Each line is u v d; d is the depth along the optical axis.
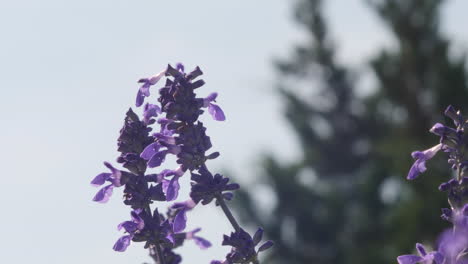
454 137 3.64
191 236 4.38
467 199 3.45
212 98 4.23
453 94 24.47
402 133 25.50
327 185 41.12
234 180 39.81
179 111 4.06
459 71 24.41
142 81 4.14
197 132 4.06
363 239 35.03
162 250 4.13
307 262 38.56
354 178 42.09
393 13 27.08
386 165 23.66
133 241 4.03
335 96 42.81
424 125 25.31
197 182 4.03
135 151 4.15
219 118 4.22
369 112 40.50
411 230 21.31
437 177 21.31
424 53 26.06
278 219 39.53
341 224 37.84
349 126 41.91
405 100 25.69
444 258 3.27
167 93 4.11
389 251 25.78
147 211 4.08
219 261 3.88
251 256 3.87
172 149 4.04
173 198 4.01
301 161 42.12
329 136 42.47
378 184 34.22
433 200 21.02
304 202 39.28
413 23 26.86
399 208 22.31
